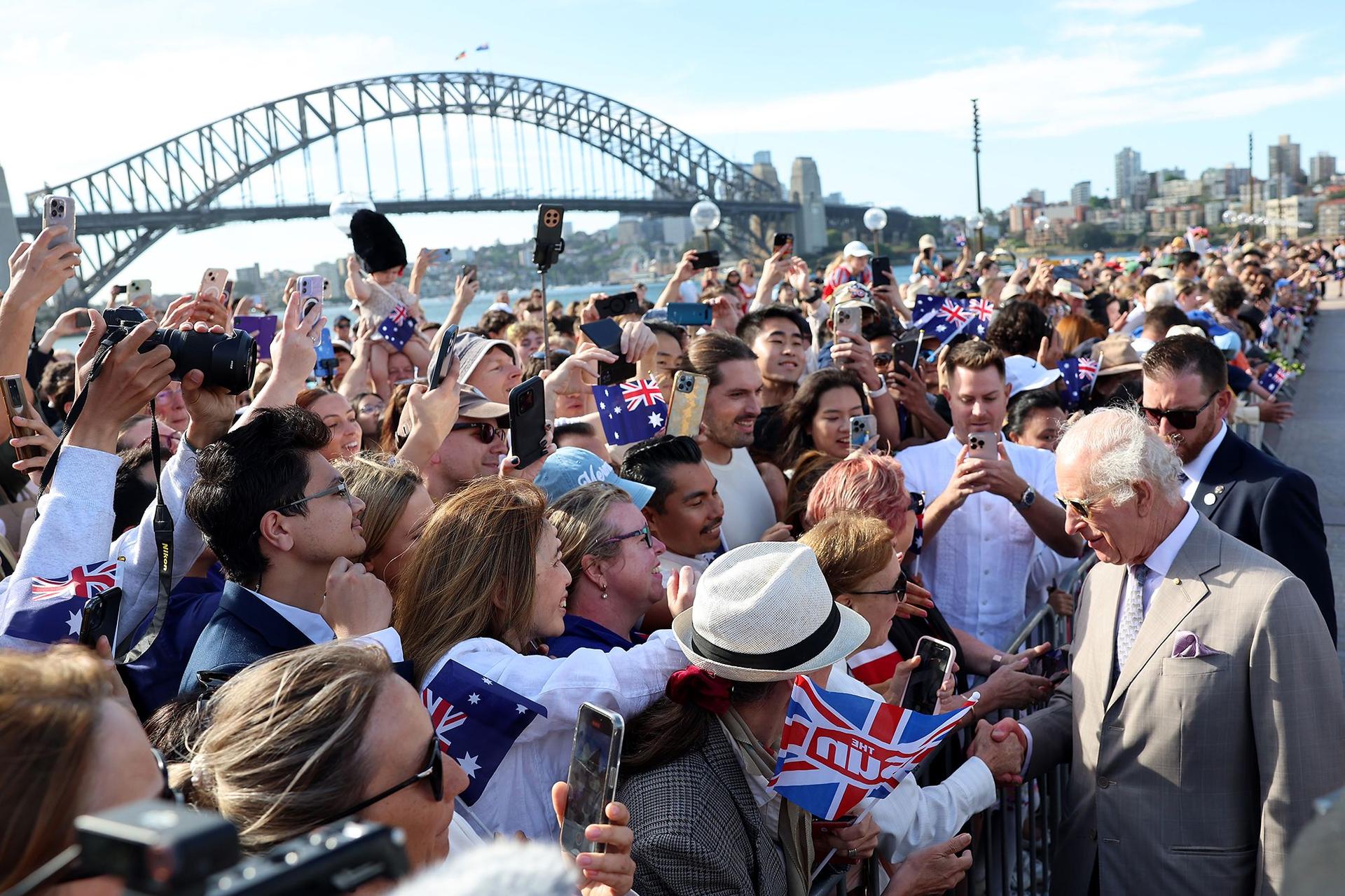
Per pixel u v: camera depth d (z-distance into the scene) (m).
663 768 2.13
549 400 4.52
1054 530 3.96
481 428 3.86
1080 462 2.68
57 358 7.25
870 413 5.14
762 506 4.38
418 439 3.39
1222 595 2.54
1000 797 3.08
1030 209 191.25
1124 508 2.63
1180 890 2.56
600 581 2.83
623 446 4.02
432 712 2.21
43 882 0.94
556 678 2.22
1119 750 2.66
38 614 2.28
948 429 5.41
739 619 2.11
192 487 2.52
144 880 0.70
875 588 2.79
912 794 2.61
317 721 1.56
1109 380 6.07
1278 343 15.58
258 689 1.63
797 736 2.23
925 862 2.53
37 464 2.93
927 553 4.27
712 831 2.05
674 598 2.74
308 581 2.50
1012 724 2.88
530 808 2.22
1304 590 2.50
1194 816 2.55
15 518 3.71
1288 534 3.52
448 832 1.74
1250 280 14.86
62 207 3.15
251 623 2.39
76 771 1.10
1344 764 2.43
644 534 2.89
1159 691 2.58
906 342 5.32
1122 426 2.68
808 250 92.44
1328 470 10.56
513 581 2.40
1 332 3.03
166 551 2.49
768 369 5.45
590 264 128.62
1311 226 79.06
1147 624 2.64
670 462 3.49
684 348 5.41
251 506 2.43
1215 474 3.70
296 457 2.48
